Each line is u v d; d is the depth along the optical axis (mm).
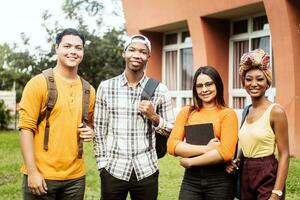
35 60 27109
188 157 4328
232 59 13422
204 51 13180
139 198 4504
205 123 4344
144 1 15148
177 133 4445
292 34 10445
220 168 4340
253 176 4152
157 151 4652
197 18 13164
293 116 10469
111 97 4477
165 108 4578
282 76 10703
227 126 4293
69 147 4125
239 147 4316
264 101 4238
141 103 4375
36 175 4031
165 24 14367
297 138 10484
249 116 4258
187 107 4543
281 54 10688
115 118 4469
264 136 4102
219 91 4430
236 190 4387
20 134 4082
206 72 4410
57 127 4086
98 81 24031
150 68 15680
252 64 4180
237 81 13320
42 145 4098
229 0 11992
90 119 4520
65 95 4125
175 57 15492
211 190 4344
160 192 7570
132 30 15852
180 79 15234
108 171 4453
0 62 36844
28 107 4055
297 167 9000
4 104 21703
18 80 29734
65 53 4137
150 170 4457
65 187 4168
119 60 24078
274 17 10727
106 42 23984
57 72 4188
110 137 4508
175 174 8945
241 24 13195
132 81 4496
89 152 11898
